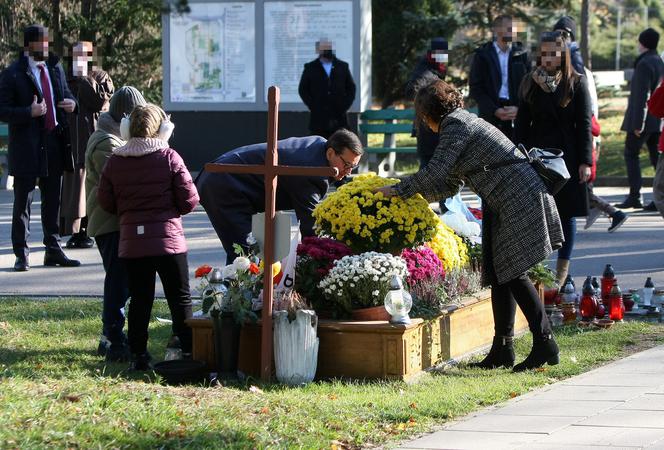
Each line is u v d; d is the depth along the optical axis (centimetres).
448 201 1274
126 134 1067
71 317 1323
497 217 1055
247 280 1026
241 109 2912
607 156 3036
